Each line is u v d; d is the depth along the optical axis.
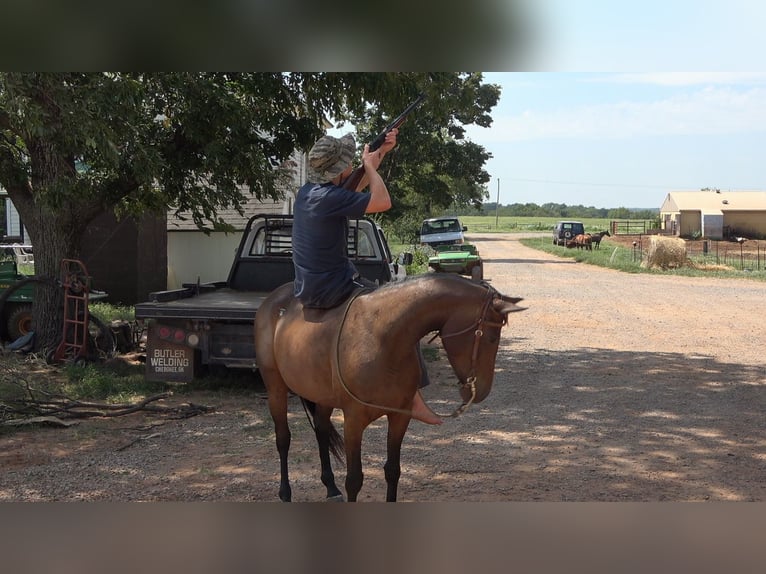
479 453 6.92
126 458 6.70
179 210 11.74
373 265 10.35
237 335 8.91
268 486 5.94
